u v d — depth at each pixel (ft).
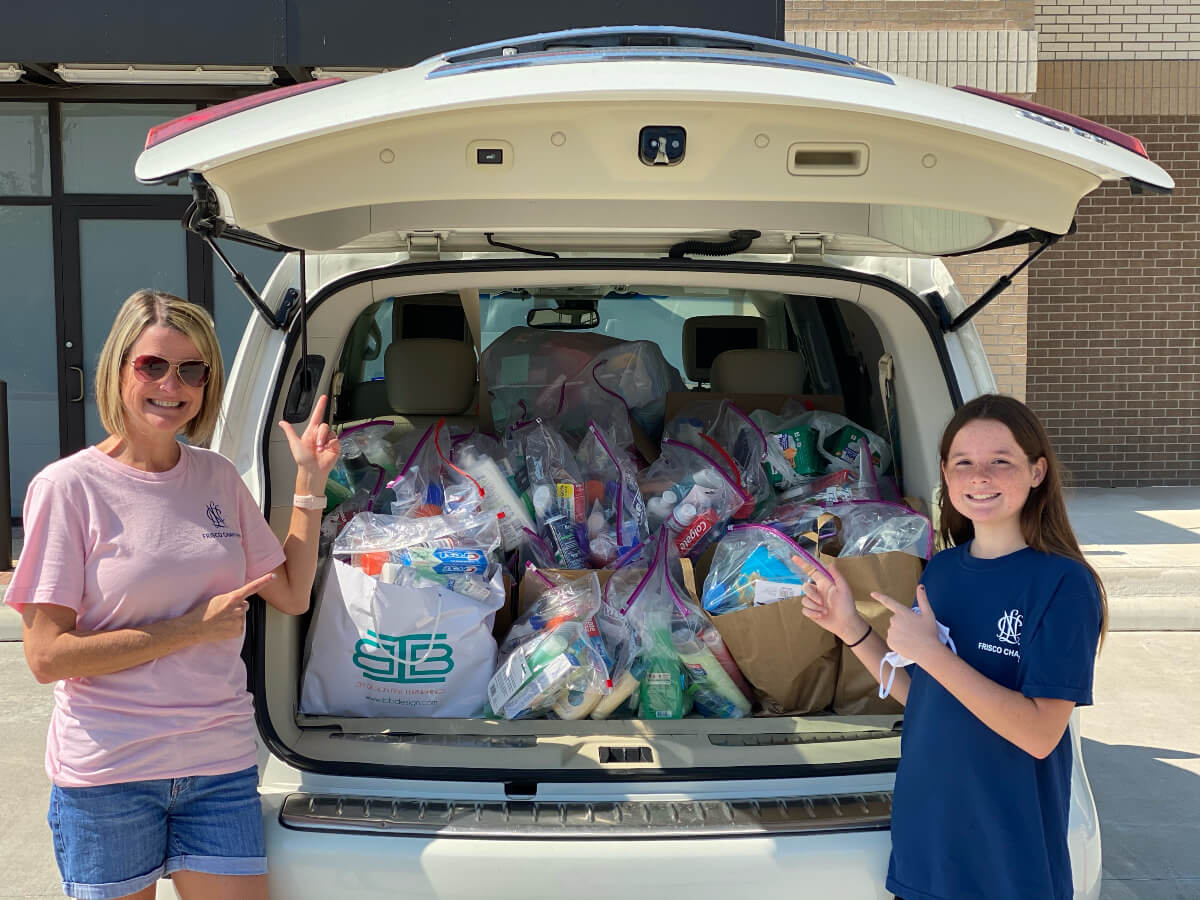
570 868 6.21
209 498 6.76
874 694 8.17
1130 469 32.65
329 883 6.33
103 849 6.28
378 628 7.89
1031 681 5.68
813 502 9.37
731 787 6.88
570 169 5.91
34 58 23.66
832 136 5.92
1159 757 13.76
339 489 9.35
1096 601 5.82
